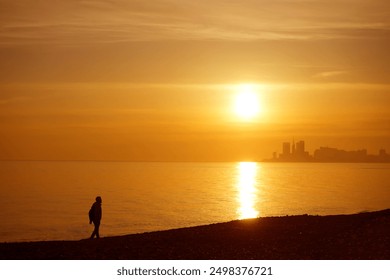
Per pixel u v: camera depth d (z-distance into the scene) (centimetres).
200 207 8475
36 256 1803
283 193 11962
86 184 16400
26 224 6272
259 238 2092
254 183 17462
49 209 8262
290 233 2192
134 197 10850
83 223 6350
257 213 7331
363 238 1930
